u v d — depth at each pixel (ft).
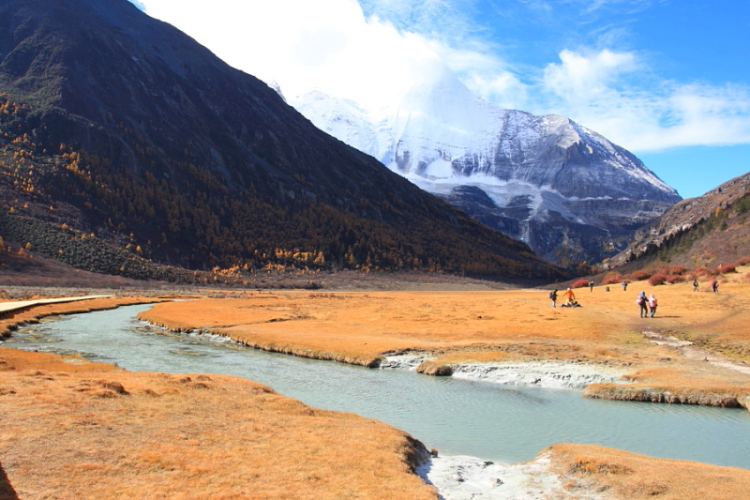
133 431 60.39
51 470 46.60
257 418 72.79
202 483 47.09
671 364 137.90
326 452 59.57
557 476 60.23
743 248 502.38
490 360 143.43
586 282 487.20
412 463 63.62
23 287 397.19
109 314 270.87
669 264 591.78
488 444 80.23
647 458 67.00
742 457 75.77
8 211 531.50
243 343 181.16
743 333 171.32
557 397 113.29
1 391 72.02
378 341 171.94
